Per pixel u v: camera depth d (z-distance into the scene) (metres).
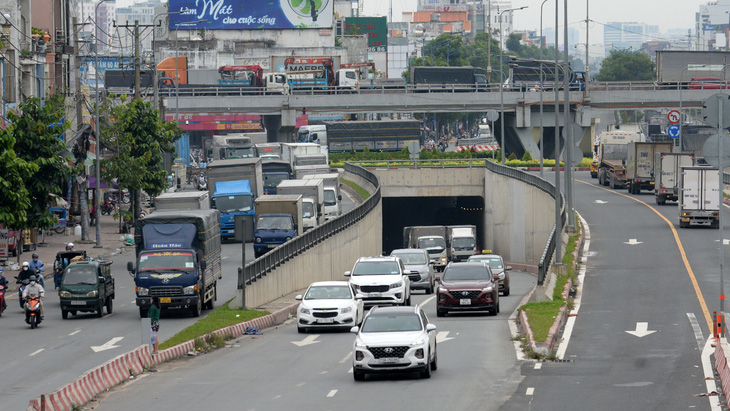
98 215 112.38
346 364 49.03
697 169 111.06
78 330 62.88
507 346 53.47
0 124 106.81
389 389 41.44
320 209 121.56
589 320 62.31
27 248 107.38
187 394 41.62
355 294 66.56
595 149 184.75
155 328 50.72
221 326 61.69
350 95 196.88
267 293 79.12
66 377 46.66
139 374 47.59
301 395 40.56
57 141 87.50
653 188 151.12
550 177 180.38
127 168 127.75
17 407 39.41
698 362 46.53
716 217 110.50
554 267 81.38
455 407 37.28
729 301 68.75
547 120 199.88
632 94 196.50
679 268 85.44
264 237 103.50
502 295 85.88
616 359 48.16
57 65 140.62
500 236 146.00
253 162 119.50
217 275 76.62
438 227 133.50
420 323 45.09
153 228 70.50
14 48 113.50
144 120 131.12
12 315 70.31
